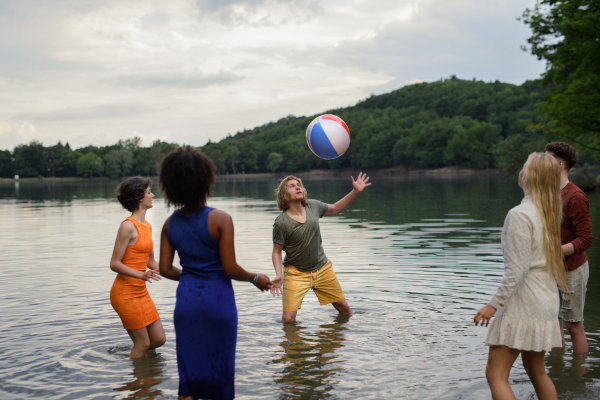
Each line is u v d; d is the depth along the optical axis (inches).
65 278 290.7
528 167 115.9
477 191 1230.9
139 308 164.7
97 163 5930.1
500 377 115.3
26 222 650.2
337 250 372.8
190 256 116.3
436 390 135.2
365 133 6378.0
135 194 170.9
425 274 286.2
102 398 133.9
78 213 805.2
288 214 207.6
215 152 6422.2
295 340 180.4
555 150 158.2
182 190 114.2
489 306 111.8
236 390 137.6
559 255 114.1
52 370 154.2
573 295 156.2
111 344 179.0
